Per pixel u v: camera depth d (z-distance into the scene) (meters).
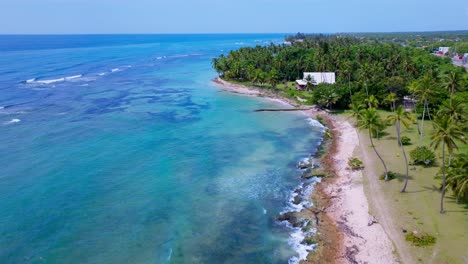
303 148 76.31
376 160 66.50
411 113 95.06
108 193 55.53
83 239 44.00
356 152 71.62
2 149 71.56
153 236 45.12
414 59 149.75
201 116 101.81
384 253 40.81
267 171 64.50
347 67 127.19
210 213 50.62
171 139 81.44
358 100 98.56
